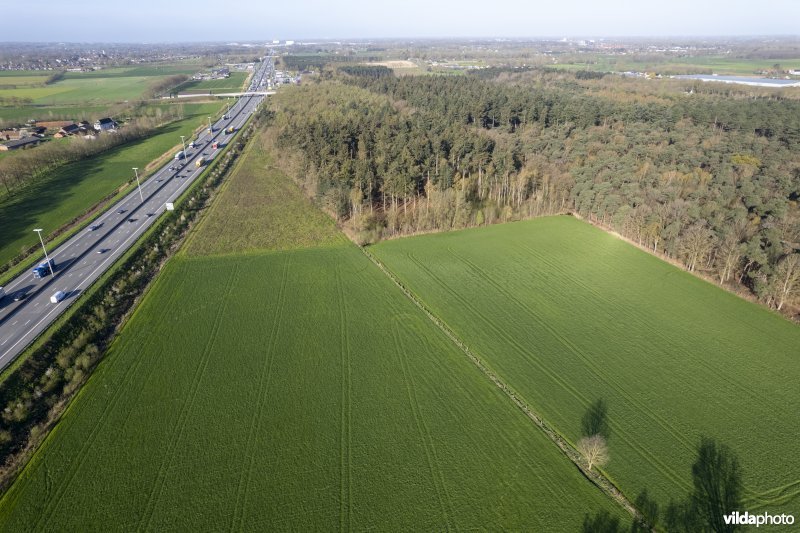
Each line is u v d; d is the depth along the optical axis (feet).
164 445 173.47
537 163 429.38
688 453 172.65
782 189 335.88
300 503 153.17
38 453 171.32
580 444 174.09
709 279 292.61
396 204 394.32
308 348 226.17
